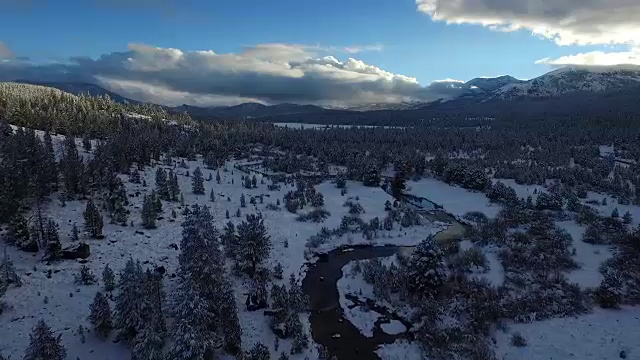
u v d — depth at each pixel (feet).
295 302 185.98
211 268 159.33
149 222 260.42
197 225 162.09
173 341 130.93
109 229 249.34
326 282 221.25
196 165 463.42
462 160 534.37
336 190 416.05
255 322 174.29
